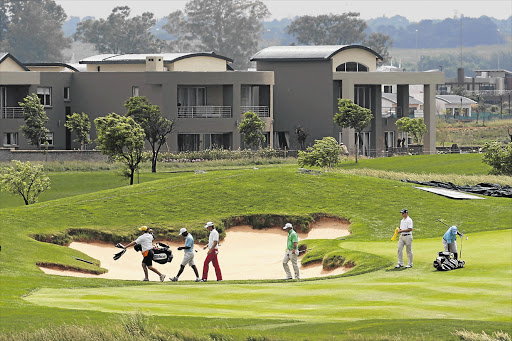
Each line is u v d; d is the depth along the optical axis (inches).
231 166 5315.0
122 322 1318.9
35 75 5974.4
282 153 6013.8
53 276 2066.9
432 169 4835.1
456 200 3260.3
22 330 1295.5
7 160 5172.2
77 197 3238.2
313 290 1788.9
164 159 5551.2
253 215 3034.0
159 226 2886.3
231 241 2906.0
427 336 1233.4
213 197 3223.4
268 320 1398.9
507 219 2962.6
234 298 1695.4
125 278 2336.4
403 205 3171.8
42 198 4092.0
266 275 2361.0
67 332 1267.2
